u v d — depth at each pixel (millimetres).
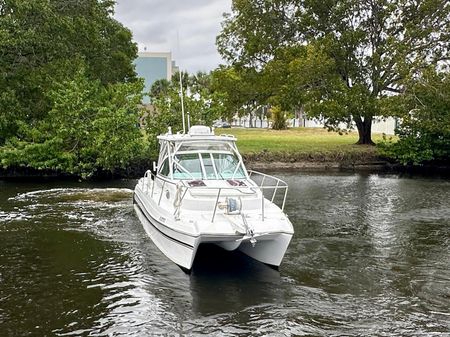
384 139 29828
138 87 24344
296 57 29656
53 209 15336
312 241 11875
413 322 7340
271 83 30234
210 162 11383
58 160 22469
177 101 24328
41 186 20422
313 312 7660
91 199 17062
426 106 26828
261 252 9672
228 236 8602
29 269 9586
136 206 14062
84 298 8141
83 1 28031
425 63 27562
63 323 7230
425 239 12148
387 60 28406
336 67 30016
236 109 32469
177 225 9219
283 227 8984
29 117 24297
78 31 26203
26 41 22453
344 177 24250
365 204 16797
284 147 30594
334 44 28938
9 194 18156
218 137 11609
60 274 9289
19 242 11547
